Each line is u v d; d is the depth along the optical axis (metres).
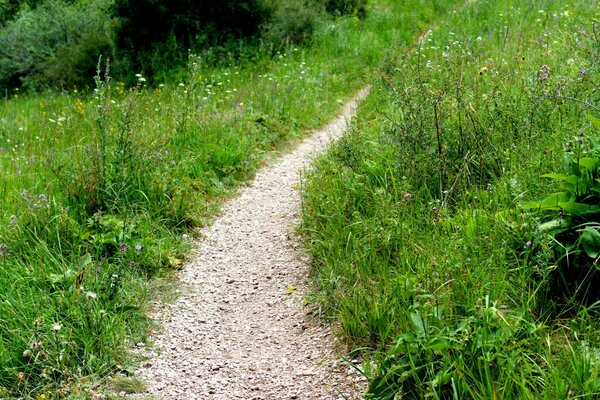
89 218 5.95
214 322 4.97
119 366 4.33
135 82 15.09
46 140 9.87
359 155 6.49
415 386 3.50
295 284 5.40
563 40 8.48
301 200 6.68
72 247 5.49
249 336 4.73
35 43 19.03
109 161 6.98
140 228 6.07
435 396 3.22
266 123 9.95
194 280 5.63
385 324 4.11
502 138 5.53
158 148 7.79
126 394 4.08
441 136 5.77
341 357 3.79
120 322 4.69
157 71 15.11
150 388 4.16
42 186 6.94
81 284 4.90
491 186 4.94
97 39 16.88
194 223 6.66
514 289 3.92
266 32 15.97
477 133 5.59
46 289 4.84
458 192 5.25
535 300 3.81
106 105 7.34
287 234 6.37
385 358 3.66
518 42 9.98
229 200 7.50
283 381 4.11
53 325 4.10
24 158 8.54
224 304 5.23
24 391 4.01
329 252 5.30
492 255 4.05
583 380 3.08
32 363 4.18
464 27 14.12
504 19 13.71
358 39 15.84
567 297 3.82
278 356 4.41
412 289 4.05
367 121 8.58
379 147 6.53
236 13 16.20
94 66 16.64
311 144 9.70
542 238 3.92
